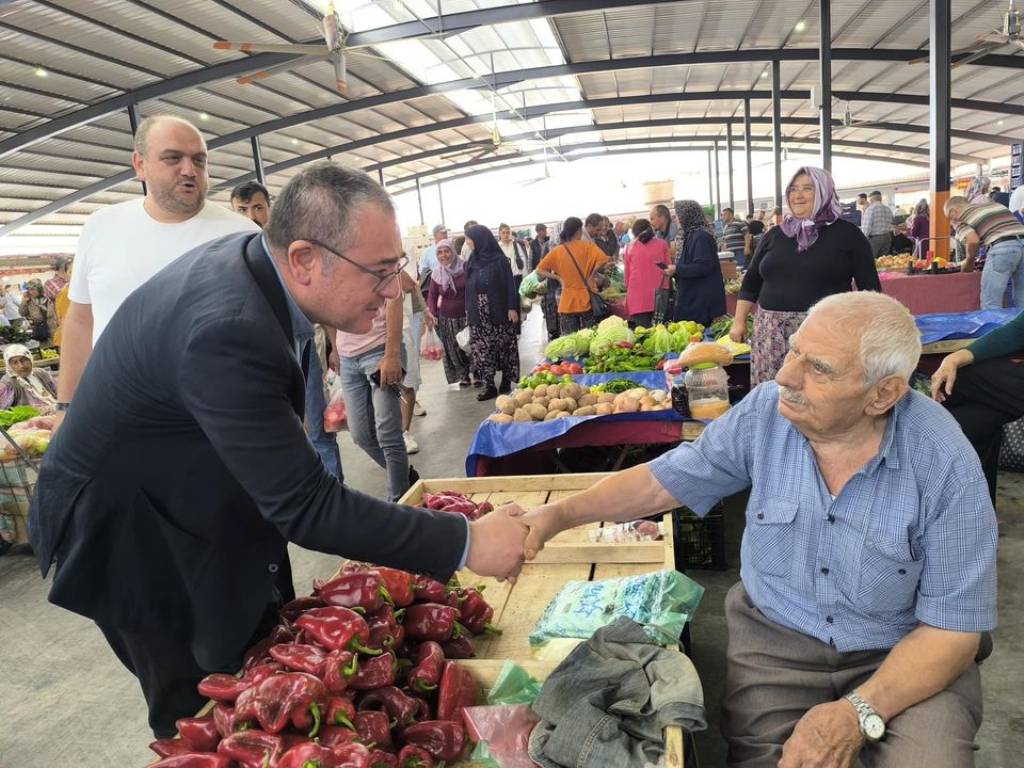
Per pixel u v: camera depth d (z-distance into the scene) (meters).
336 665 1.42
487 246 7.07
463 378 8.32
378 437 4.01
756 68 19.20
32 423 4.78
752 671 1.69
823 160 13.01
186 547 1.51
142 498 1.49
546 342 11.52
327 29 8.51
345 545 1.38
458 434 6.12
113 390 1.41
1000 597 2.88
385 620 1.65
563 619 1.88
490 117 21.33
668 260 7.42
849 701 1.47
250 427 1.29
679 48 16.61
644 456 4.05
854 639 1.61
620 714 1.51
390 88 17.19
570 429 3.33
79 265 2.63
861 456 1.56
